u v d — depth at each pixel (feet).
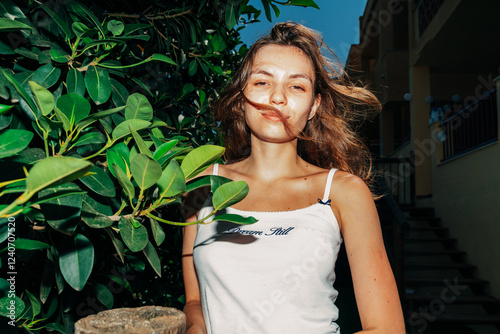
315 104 4.77
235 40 7.75
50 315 3.37
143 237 2.44
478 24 22.89
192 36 5.02
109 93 3.12
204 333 3.72
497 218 17.46
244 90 4.17
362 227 3.76
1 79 2.67
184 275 4.42
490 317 16.88
